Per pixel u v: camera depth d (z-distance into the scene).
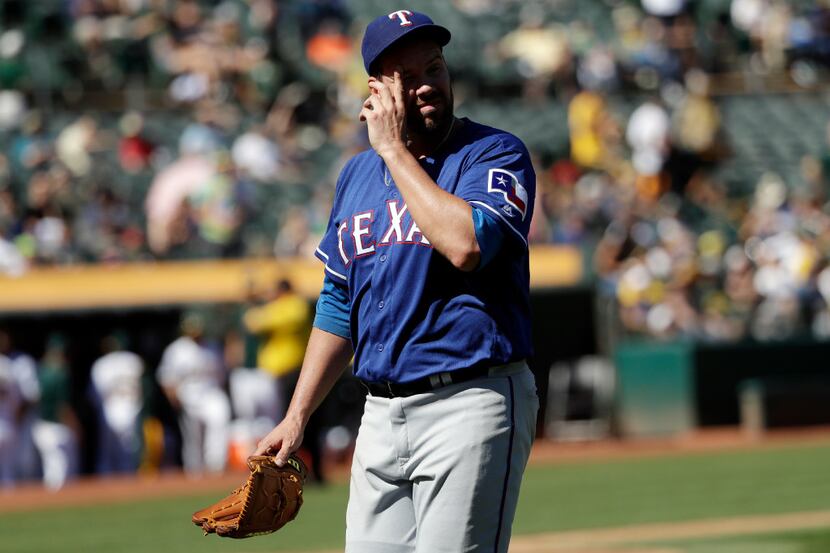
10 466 41.41
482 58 71.75
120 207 52.72
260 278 46.91
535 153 66.19
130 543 29.89
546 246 51.66
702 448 46.59
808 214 61.81
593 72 71.19
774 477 38.41
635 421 50.47
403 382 12.00
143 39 65.00
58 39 65.25
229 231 51.03
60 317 45.28
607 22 76.62
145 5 66.00
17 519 34.50
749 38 78.44
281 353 41.38
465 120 12.71
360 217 12.48
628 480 38.84
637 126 66.38
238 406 43.41
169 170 52.28
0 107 59.84
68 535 31.44
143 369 44.78
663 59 73.31
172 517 33.94
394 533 12.43
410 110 12.23
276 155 58.81
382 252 12.17
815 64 78.81
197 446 43.53
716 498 34.53
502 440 11.88
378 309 12.18
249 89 64.62
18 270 47.31
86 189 53.75
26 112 61.12
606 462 43.66
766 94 76.12
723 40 78.31
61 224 50.16
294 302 41.50
